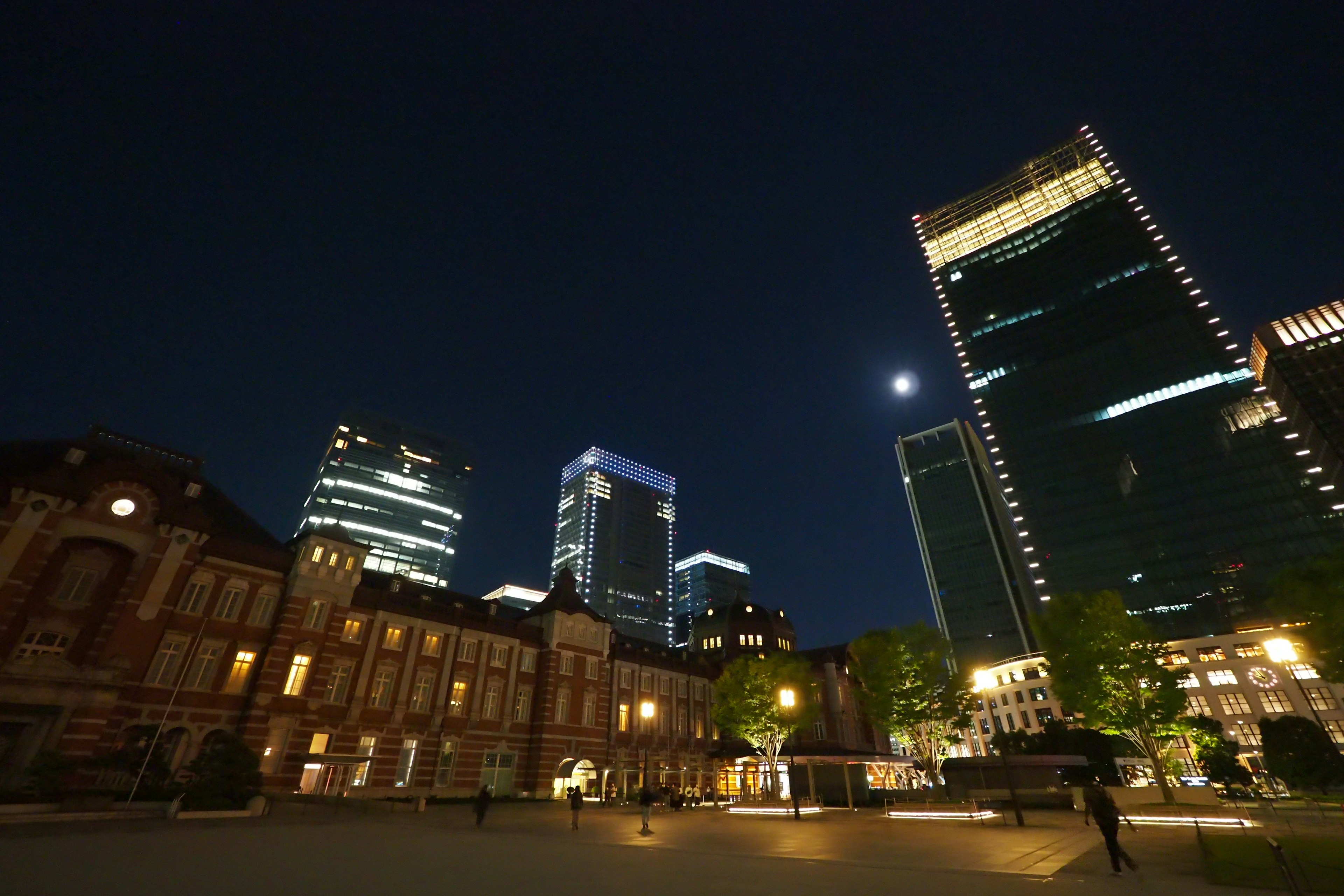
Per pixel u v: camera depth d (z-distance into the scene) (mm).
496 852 18109
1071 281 167875
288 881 12523
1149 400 141125
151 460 41688
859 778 52344
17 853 14594
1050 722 72312
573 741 54875
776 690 57312
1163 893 12430
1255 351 142375
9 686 31516
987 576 163625
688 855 17859
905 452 193500
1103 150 185000
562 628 58250
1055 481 145375
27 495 35031
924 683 53188
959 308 184625
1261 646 94875
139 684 35656
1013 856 17969
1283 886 13125
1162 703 42594
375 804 34812
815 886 12969
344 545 46312
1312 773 57000
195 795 27688
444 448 187250
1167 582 123562
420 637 49281
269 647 41062
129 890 10992
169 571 38312
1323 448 124188
